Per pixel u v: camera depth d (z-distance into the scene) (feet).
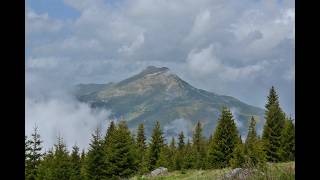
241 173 34.35
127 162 236.43
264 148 208.74
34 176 224.94
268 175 30.91
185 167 269.44
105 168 233.96
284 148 201.98
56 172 237.66
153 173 167.63
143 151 328.90
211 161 225.35
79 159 263.08
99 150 234.17
